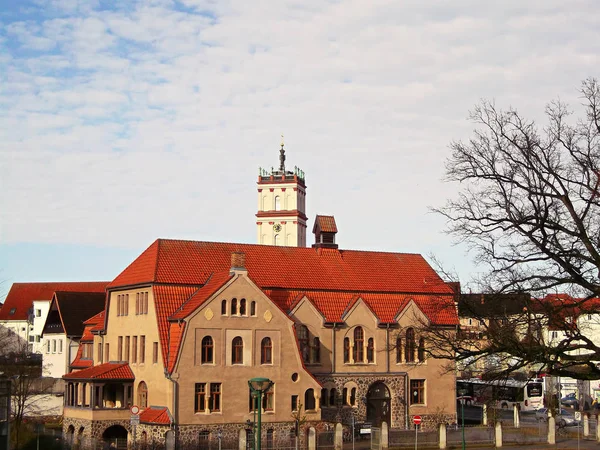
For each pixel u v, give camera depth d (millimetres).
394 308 84375
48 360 116250
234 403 71188
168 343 70938
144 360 74125
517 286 34375
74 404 76438
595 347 33219
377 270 87625
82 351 90562
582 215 34156
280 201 173500
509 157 34969
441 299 45750
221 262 79625
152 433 69312
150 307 74000
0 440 46781
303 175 180750
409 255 91750
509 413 104188
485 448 71188
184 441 68312
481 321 35625
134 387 74938
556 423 83438
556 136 34500
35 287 157250
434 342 38562
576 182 34094
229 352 71562
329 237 89250
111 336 80938
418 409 83000
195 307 70250
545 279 33969
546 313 33812
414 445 70875
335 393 79062
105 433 72812
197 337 70250
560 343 33781
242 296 72750
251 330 72812
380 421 81438
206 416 69812
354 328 81188
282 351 74000
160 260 76562
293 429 73125
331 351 79625
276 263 82938
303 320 78625
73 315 114500
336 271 85188
